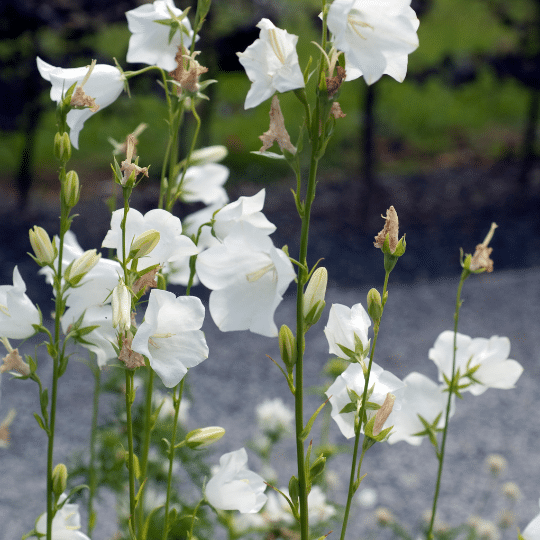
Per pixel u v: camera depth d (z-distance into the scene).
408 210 11.33
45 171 12.72
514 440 5.69
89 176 12.41
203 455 3.03
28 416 5.69
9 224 9.87
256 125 14.66
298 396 1.34
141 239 1.23
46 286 8.03
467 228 10.68
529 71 11.82
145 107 13.94
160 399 2.97
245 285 1.33
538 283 8.88
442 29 17.16
